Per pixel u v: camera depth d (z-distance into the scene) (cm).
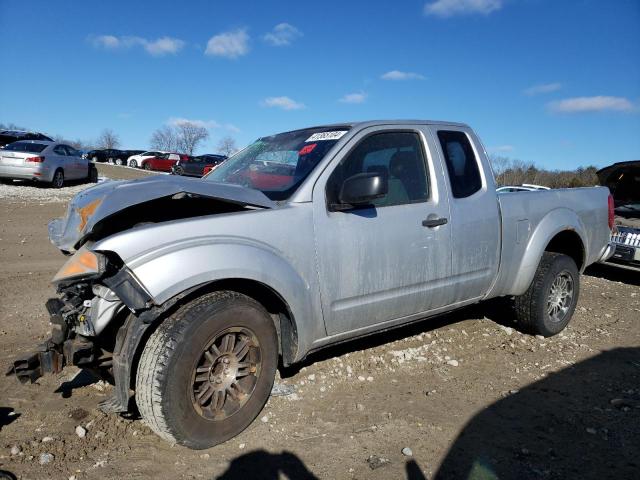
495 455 305
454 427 337
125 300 275
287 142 414
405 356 451
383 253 376
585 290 767
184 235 297
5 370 405
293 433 325
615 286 802
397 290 389
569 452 310
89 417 337
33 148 1719
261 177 386
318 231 346
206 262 293
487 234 445
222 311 300
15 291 636
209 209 343
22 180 1725
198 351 292
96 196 329
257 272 310
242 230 315
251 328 317
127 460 292
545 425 342
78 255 294
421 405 366
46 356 301
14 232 1050
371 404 366
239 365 317
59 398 363
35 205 1392
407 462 296
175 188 307
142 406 288
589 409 365
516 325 538
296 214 338
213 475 281
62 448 302
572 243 551
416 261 396
